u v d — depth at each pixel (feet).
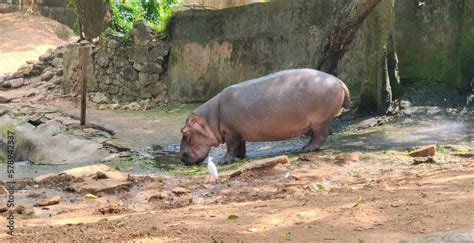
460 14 50.44
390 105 48.55
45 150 50.11
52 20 110.93
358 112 49.47
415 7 52.16
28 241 21.39
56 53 77.05
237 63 63.21
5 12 111.86
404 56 52.70
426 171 31.96
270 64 61.00
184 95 66.23
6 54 94.27
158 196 31.17
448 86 50.60
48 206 30.09
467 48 49.78
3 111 61.82
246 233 21.07
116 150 46.75
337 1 48.62
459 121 45.09
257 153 43.06
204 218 24.07
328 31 48.11
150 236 21.25
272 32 60.75
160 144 48.62
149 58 67.41
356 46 55.01
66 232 22.70
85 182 35.04
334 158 36.88
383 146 40.50
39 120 57.11
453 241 17.35
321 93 38.75
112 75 68.54
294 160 37.45
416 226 20.34
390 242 18.84
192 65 65.72
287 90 39.09
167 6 82.02
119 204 29.66
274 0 61.82
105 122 56.85
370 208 23.29
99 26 76.79
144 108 65.77
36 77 76.07
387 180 30.22
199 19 65.21
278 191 30.07
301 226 21.56
